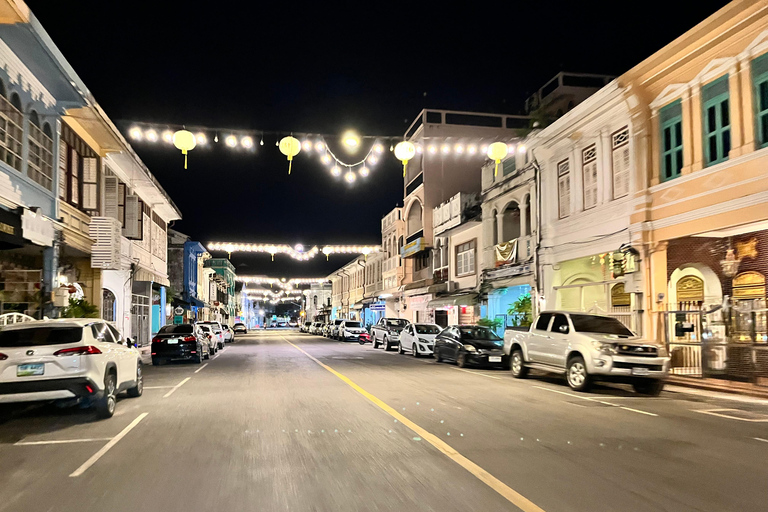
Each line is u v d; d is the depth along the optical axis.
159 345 20.45
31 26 12.57
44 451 7.24
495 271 26.97
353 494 5.41
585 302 20.98
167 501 5.25
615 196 19.11
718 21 14.53
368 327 52.88
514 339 15.74
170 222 37.69
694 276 17.25
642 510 4.94
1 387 8.49
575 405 10.70
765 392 11.94
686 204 15.95
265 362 21.38
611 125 19.23
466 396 11.89
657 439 7.71
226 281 75.69
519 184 25.00
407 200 42.53
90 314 17.59
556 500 5.19
